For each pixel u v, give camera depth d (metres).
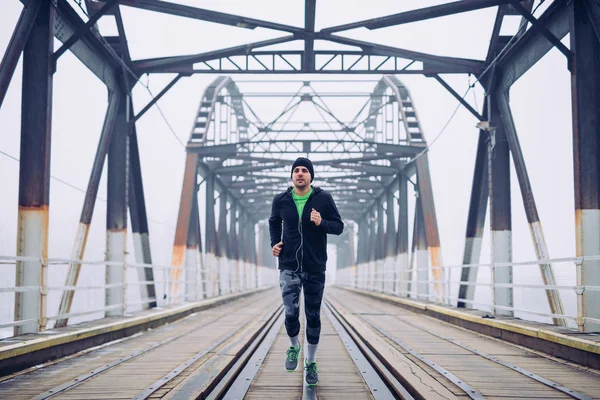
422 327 10.80
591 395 4.54
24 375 5.40
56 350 6.42
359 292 33.38
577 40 9.08
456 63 14.07
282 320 13.13
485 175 14.13
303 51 14.59
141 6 12.35
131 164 14.34
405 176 27.02
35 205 8.59
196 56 14.29
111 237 13.15
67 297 10.62
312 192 4.58
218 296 22.36
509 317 9.63
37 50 9.02
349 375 5.69
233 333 9.59
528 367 5.90
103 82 12.66
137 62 14.28
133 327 9.36
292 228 4.55
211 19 13.02
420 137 24.91
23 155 8.73
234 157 28.22
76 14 10.77
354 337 8.69
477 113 14.23
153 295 14.73
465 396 4.48
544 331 6.91
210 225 29.27
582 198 8.62
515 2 10.22
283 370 5.96
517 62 12.39
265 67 14.64
